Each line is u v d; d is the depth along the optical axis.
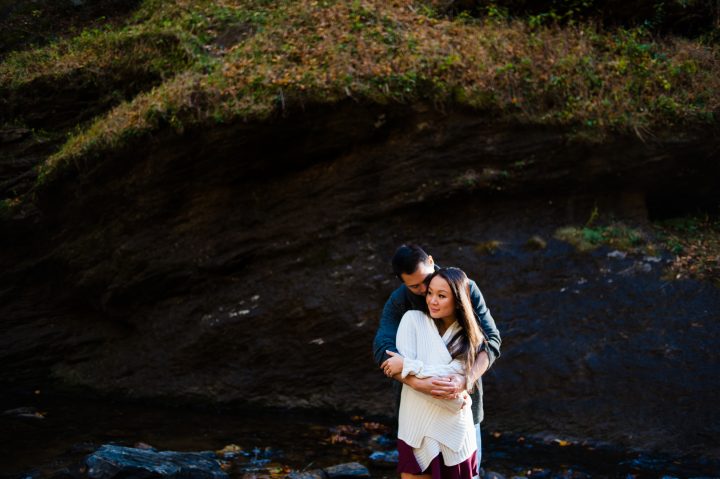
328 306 6.34
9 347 7.36
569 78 6.74
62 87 8.55
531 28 7.59
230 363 6.48
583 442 5.26
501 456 5.03
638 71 6.93
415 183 6.57
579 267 6.22
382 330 3.45
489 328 3.39
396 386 3.46
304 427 5.69
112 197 7.10
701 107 6.59
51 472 4.46
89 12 10.59
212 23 8.57
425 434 3.19
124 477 4.27
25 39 10.20
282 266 6.65
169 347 6.69
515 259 6.33
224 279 6.79
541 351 5.82
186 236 6.92
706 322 5.67
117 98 8.48
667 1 7.50
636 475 4.62
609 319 5.88
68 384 7.00
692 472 4.69
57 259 7.43
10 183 7.95
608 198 6.69
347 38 7.22
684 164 6.59
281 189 6.84
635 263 6.17
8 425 5.59
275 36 7.60
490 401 5.70
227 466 4.70
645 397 5.37
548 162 6.54
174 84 7.16
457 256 6.43
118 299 7.04
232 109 6.56
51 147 8.31
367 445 5.20
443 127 6.57
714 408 5.17
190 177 6.86
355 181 6.70
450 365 3.16
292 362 6.31
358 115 6.59
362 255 6.54
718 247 6.35
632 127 6.47
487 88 6.59
